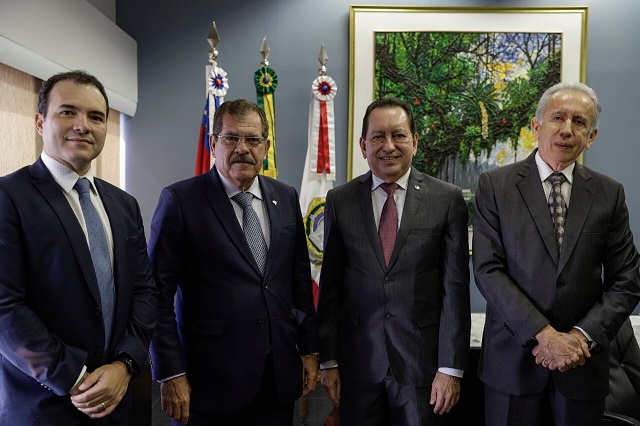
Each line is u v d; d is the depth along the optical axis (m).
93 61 3.33
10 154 2.82
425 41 4.00
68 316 1.55
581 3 3.99
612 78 3.98
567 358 1.75
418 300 2.01
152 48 4.05
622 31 3.97
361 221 2.09
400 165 2.03
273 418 2.01
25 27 2.64
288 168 4.09
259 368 1.92
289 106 4.08
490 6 4.00
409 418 1.99
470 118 4.02
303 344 2.09
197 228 1.96
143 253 1.85
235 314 1.92
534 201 1.95
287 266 2.05
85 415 1.57
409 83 4.01
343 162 4.08
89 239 1.65
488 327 2.02
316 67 4.07
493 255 1.98
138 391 2.55
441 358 1.99
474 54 4.00
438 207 2.06
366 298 2.04
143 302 1.78
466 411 2.40
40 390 1.52
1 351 1.48
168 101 4.07
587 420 1.87
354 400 2.04
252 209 2.03
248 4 4.06
